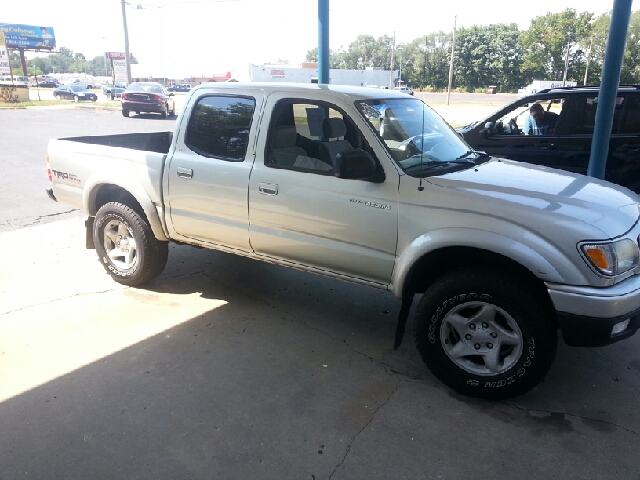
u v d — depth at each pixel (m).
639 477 2.66
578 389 3.44
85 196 5.01
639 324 3.13
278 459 2.76
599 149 6.07
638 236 3.22
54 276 5.16
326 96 3.79
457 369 3.32
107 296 4.74
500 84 94.56
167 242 4.89
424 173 3.52
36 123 20.67
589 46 80.31
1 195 8.45
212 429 2.99
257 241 4.14
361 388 3.42
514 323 3.12
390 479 2.64
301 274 5.39
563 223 2.99
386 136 3.67
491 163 4.11
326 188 3.69
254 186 4.00
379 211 3.50
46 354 3.73
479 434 2.98
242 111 4.14
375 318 4.45
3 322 4.18
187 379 3.48
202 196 4.30
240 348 3.90
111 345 3.89
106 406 3.18
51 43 72.75
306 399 3.29
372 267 3.63
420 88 97.38
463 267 3.35
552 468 2.72
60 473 2.64
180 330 4.15
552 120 6.95
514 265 3.22
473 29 94.50
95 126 19.84
